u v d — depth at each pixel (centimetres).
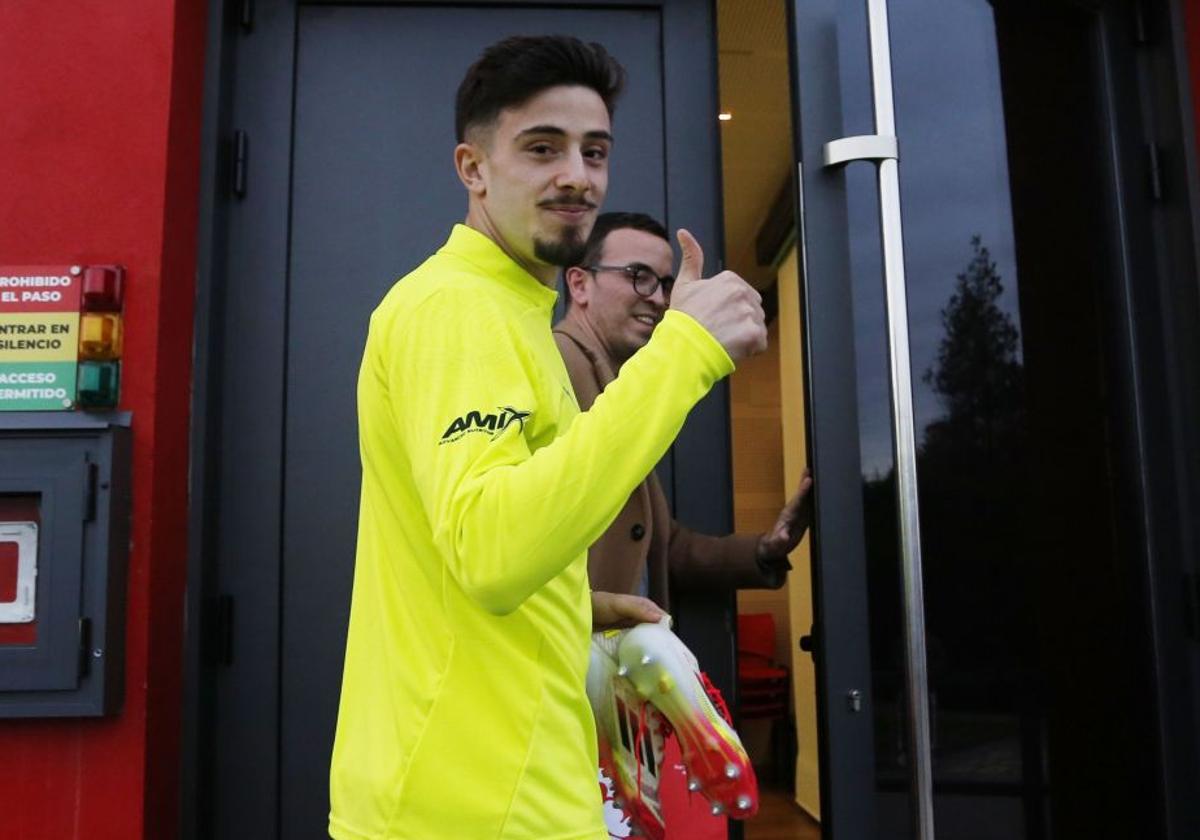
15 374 194
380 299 228
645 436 92
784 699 454
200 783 205
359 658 109
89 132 202
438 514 92
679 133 235
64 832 186
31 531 190
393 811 100
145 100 203
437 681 102
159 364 197
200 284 217
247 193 229
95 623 186
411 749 101
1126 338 228
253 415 223
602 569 175
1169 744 215
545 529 87
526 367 105
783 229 409
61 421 192
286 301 227
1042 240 220
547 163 112
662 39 238
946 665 195
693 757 137
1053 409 214
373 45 235
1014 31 223
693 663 141
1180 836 212
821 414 187
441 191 232
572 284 195
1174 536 224
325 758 215
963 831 192
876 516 186
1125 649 214
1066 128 229
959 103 215
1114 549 217
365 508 114
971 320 209
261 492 221
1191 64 236
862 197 192
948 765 192
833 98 193
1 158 200
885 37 192
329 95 233
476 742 100
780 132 367
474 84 117
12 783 187
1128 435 224
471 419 95
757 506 477
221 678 215
